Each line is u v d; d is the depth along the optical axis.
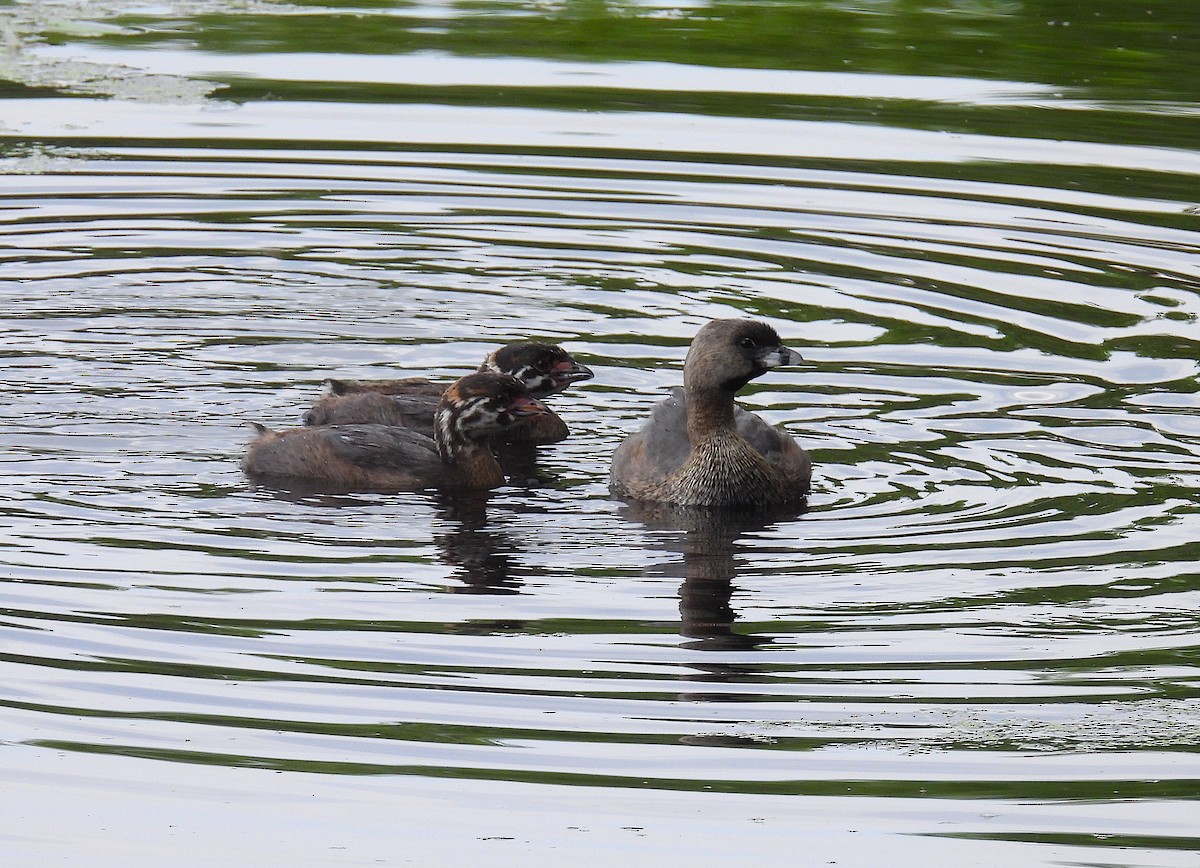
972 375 18.19
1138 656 12.09
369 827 10.06
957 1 33.75
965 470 15.86
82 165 24.48
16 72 28.31
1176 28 31.83
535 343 18.20
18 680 11.65
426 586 13.41
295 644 12.28
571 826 10.09
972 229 22.48
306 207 23.34
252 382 18.31
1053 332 19.30
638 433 16.58
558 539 14.59
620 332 19.83
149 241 22.16
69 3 32.72
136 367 18.53
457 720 11.24
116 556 13.83
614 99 27.36
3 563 13.56
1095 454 16.14
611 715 11.34
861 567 13.72
